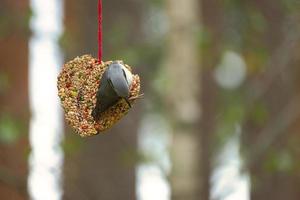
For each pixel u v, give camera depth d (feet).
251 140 44.29
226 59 45.93
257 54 42.29
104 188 48.01
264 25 43.01
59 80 18.88
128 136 49.42
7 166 38.42
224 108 48.29
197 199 38.93
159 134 56.54
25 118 38.47
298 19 41.81
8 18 38.11
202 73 49.85
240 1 44.16
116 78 18.03
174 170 39.14
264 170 39.81
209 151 47.78
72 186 40.86
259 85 42.37
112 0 49.96
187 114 39.50
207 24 48.14
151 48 42.86
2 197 40.34
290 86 46.21
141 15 50.24
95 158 48.29
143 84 45.80
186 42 39.75
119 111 18.51
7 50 41.86
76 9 49.52
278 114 44.60
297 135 44.93
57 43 38.70
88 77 18.72
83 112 18.65
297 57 43.39
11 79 41.04
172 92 39.68
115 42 43.09
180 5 40.16
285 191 46.68
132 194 49.42
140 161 39.58
